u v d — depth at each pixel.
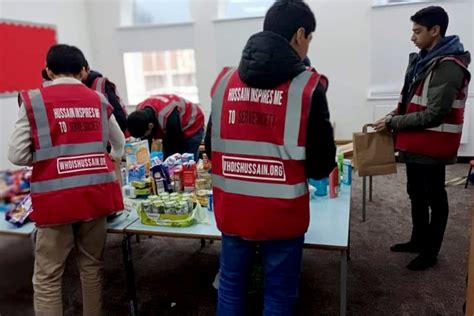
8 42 4.64
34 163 1.56
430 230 2.42
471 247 1.25
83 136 1.63
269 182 1.30
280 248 1.37
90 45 6.16
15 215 1.80
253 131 1.30
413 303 2.11
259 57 1.23
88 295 1.80
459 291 2.20
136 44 5.98
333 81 5.35
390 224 3.17
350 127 5.43
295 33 1.27
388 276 2.39
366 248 2.77
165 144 2.83
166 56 6.05
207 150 1.49
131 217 1.93
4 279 2.29
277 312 1.40
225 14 5.61
